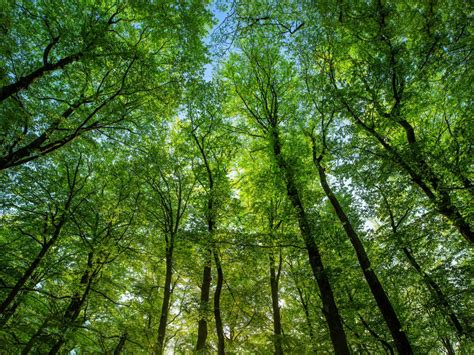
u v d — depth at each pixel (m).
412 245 11.45
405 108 11.66
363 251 11.93
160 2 10.56
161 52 13.13
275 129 14.30
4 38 8.92
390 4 9.26
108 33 10.59
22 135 9.28
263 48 15.66
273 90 15.68
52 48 10.95
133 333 12.82
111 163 15.36
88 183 15.50
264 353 15.99
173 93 12.09
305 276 15.02
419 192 12.24
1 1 8.91
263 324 16.84
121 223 14.87
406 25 9.51
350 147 12.17
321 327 16.23
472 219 10.47
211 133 17.11
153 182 14.98
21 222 13.13
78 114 11.90
